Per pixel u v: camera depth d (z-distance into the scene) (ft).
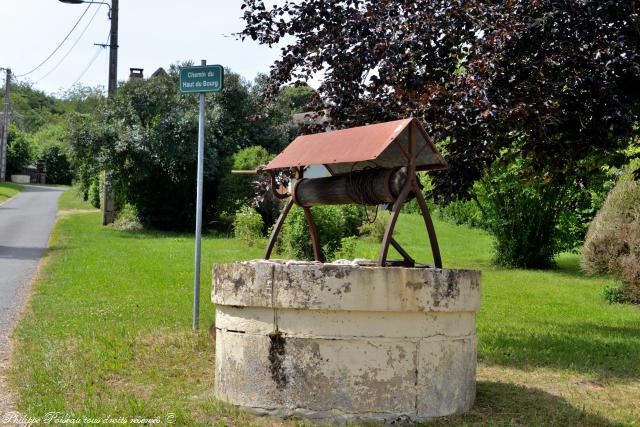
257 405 19.65
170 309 36.76
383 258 19.74
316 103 33.37
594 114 31.01
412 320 19.19
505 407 21.06
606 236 52.08
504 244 71.46
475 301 20.47
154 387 22.47
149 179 95.40
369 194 20.80
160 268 54.75
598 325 38.32
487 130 29.84
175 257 63.26
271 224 89.71
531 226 70.08
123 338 28.84
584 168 38.45
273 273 19.35
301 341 19.19
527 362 27.53
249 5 33.06
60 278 48.26
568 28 30.66
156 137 90.17
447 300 19.52
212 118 95.25
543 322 38.68
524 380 24.71
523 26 29.19
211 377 23.89
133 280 47.88
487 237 103.45
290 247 63.36
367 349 18.94
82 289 43.39
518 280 60.29
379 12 30.83
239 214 82.43
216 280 20.84
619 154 40.42
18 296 41.14
